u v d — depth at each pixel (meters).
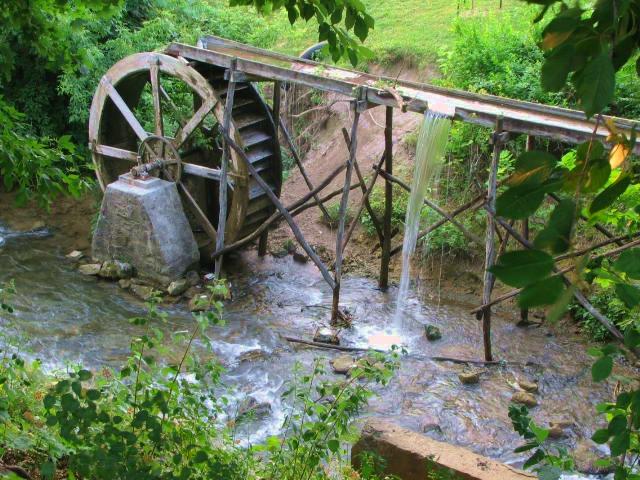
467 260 11.95
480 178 12.18
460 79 13.05
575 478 7.54
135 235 11.91
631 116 11.38
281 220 13.82
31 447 4.25
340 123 14.92
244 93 12.56
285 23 16.94
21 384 5.01
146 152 12.72
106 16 4.93
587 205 2.02
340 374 9.61
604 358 2.10
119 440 3.79
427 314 11.27
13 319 10.62
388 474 5.80
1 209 14.03
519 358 10.11
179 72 12.00
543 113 10.07
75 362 9.52
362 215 13.05
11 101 14.81
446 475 5.47
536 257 1.63
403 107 9.84
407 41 15.08
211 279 12.26
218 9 17.44
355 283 12.21
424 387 9.41
